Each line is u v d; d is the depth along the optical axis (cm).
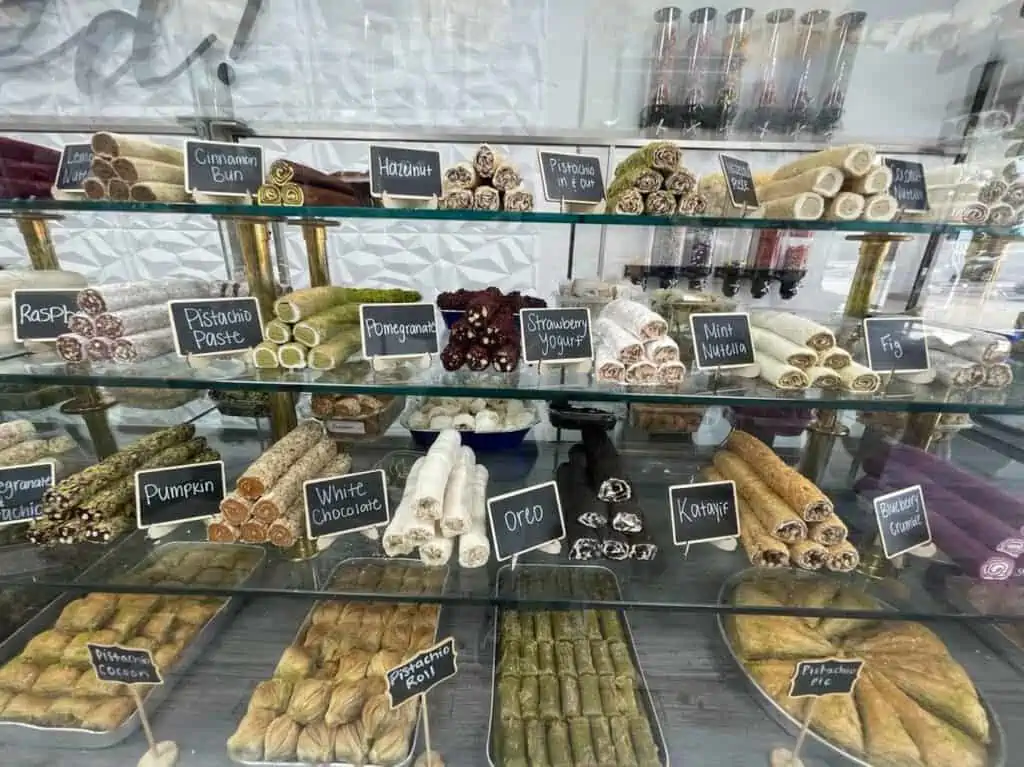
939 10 168
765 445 159
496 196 113
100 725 126
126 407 175
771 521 129
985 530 130
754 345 138
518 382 126
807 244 181
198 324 118
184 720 131
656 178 111
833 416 154
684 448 178
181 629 145
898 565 142
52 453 157
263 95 209
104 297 123
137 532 153
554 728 124
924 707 128
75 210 111
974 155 149
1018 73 152
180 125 170
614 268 206
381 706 128
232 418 179
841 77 169
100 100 208
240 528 127
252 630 153
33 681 133
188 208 111
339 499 132
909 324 125
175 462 150
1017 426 156
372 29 202
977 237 136
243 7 197
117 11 196
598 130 181
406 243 227
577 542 138
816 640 139
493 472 164
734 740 127
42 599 154
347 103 211
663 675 141
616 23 194
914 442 157
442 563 126
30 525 137
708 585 141
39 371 120
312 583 140
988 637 146
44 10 196
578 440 182
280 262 170
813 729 125
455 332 133
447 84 209
